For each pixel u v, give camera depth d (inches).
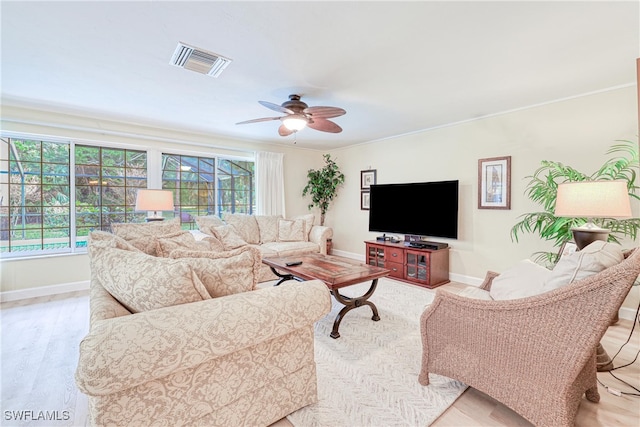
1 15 64.5
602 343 86.0
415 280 149.9
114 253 54.6
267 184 200.2
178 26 69.2
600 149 108.4
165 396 41.3
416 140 170.7
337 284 89.7
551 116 119.6
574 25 68.4
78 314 108.8
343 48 79.0
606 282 42.9
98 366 34.1
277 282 140.6
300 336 56.4
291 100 111.6
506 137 133.1
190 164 178.4
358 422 55.4
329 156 228.5
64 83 101.5
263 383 51.3
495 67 89.8
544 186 109.7
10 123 125.0
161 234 101.7
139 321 38.6
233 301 46.1
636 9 62.6
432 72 93.1
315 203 224.7
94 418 37.4
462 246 150.3
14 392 64.4
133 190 157.9
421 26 69.0
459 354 61.0
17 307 115.9
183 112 133.6
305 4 61.3
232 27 69.6
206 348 40.8
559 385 48.1
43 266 131.9
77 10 63.1
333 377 69.7
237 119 144.7
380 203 177.2
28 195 133.1
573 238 89.9
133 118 142.7
